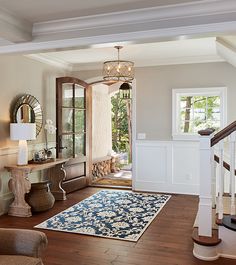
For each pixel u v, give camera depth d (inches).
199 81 219.6
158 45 181.8
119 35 121.8
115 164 336.5
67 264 113.4
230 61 199.2
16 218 167.8
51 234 143.3
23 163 178.2
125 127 376.2
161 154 230.8
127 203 196.5
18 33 127.1
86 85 244.4
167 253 122.0
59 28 131.0
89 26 126.3
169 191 228.8
